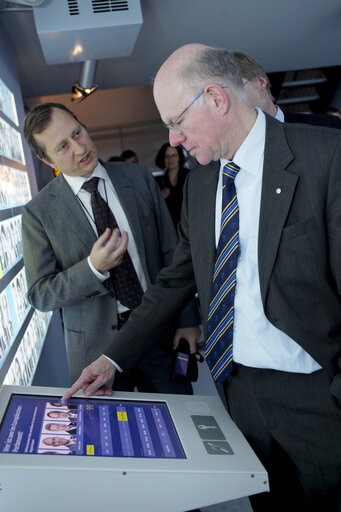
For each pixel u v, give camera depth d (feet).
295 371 3.79
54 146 5.57
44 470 3.06
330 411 3.71
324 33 13.89
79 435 3.54
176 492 3.21
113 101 25.29
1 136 7.29
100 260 5.50
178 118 3.70
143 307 4.74
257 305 3.83
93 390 4.26
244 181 3.87
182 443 3.57
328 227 3.49
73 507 3.13
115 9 9.45
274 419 3.88
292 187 3.54
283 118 6.46
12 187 7.74
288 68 17.10
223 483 3.27
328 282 3.65
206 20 12.16
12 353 5.98
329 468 3.78
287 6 11.93
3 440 3.35
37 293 5.92
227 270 3.93
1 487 3.03
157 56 14.24
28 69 13.82
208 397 4.49
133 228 6.13
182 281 4.75
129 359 4.60
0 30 9.65
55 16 9.37
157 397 4.36
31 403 3.95
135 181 6.48
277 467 4.11
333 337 3.73
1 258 6.19
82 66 12.87
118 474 3.13
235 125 3.71
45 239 6.08
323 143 3.56
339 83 20.13
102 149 25.91
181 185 17.52
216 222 4.16
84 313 6.09
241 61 5.76
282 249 3.57
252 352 3.90
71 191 6.04
